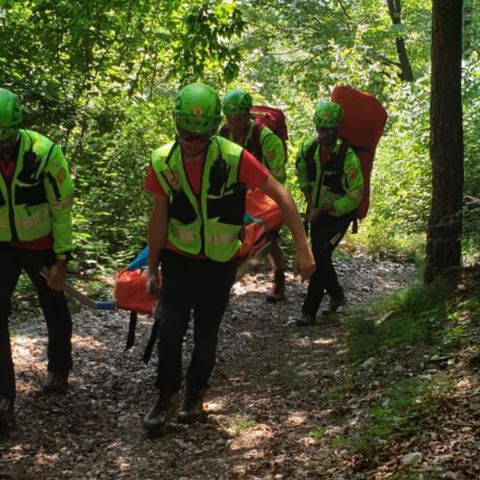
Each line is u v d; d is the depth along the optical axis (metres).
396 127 13.12
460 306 5.96
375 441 4.15
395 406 4.48
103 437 4.83
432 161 6.75
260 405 5.18
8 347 4.84
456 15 6.50
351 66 16.91
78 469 4.43
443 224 6.64
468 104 12.11
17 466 4.46
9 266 4.94
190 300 4.80
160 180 4.52
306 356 6.23
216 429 4.83
